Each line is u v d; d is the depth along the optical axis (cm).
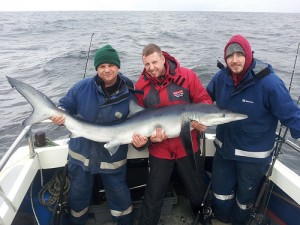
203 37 2898
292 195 293
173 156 317
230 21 6378
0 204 260
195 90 320
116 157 308
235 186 337
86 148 305
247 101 288
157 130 298
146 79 311
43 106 289
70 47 2128
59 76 1265
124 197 322
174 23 5347
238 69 279
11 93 1069
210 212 337
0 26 4966
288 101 272
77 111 312
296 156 590
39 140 360
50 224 331
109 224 354
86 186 315
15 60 1772
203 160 348
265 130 293
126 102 306
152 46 292
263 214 321
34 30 4038
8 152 259
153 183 317
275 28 4359
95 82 301
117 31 3494
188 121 302
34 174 322
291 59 1614
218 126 328
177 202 384
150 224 320
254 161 299
